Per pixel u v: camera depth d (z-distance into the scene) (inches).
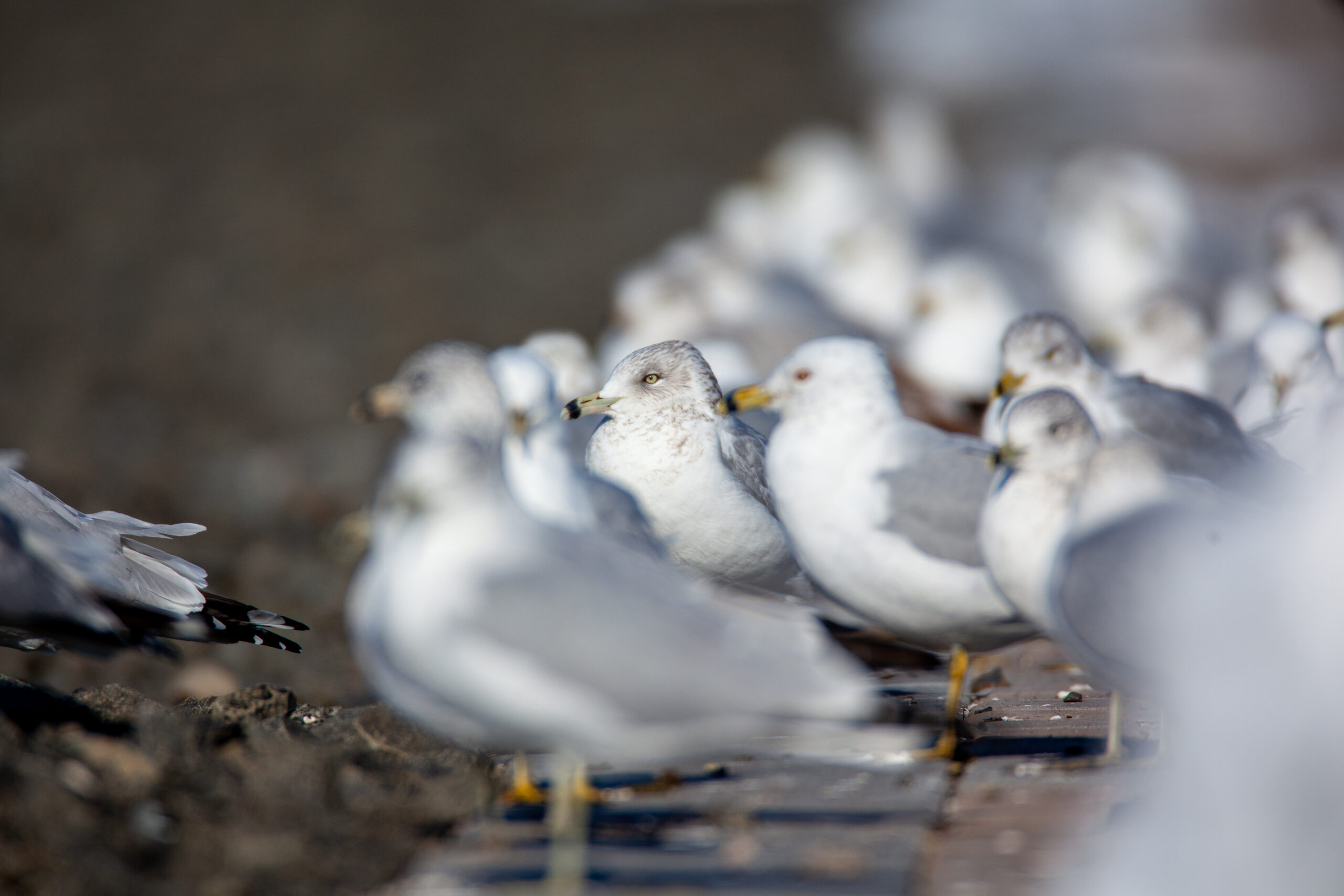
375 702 479.8
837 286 1077.1
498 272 1582.2
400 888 289.7
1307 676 255.8
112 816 309.0
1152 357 703.1
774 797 339.9
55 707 373.4
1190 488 352.2
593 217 1850.4
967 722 409.4
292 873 298.5
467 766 360.5
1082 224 1115.9
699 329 858.1
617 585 293.7
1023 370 492.7
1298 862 251.3
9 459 383.9
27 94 2324.1
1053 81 2783.0
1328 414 487.2
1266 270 919.7
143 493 880.3
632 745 293.6
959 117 2492.6
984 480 392.8
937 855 301.6
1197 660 273.7
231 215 1791.3
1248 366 676.1
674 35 3058.6
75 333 1325.0
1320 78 2652.6
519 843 311.3
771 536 439.5
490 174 2066.9
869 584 405.1
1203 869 258.5
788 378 422.3
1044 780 348.5
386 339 1315.2
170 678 538.6
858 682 299.0
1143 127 2292.1
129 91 2375.7
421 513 298.0
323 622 634.2
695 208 1891.0
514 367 394.3
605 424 443.5
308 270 1566.2
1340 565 257.3
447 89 2529.5
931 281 903.1
